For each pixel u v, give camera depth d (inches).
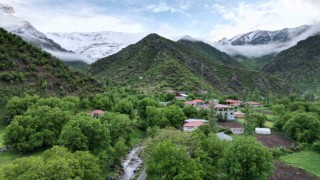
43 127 3393.2
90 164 2236.7
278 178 2694.4
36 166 1791.3
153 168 2209.6
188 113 5275.6
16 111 4217.5
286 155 3442.4
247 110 5064.0
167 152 2178.9
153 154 2261.3
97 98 5954.7
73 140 2758.4
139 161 3378.4
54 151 2212.1
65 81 6387.8
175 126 4687.5
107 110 5772.6
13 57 6082.7
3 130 3996.1
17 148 3184.1
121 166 3176.7
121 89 7741.1
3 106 4581.7
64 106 4485.7
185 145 2407.7
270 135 4318.4
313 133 3892.7
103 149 2952.8
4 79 5349.4
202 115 5300.2
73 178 1963.6
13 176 1753.2
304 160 3260.3
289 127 4156.0
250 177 2169.0
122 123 3693.4
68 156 2143.2
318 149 3582.7
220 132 4158.5
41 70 6245.1
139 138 4443.9
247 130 4185.5
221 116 5339.6
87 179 2160.4
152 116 4741.6
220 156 2450.8
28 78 5738.2
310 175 2810.0
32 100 4537.4
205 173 2215.8
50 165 1787.6
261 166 2193.7
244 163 2175.2
